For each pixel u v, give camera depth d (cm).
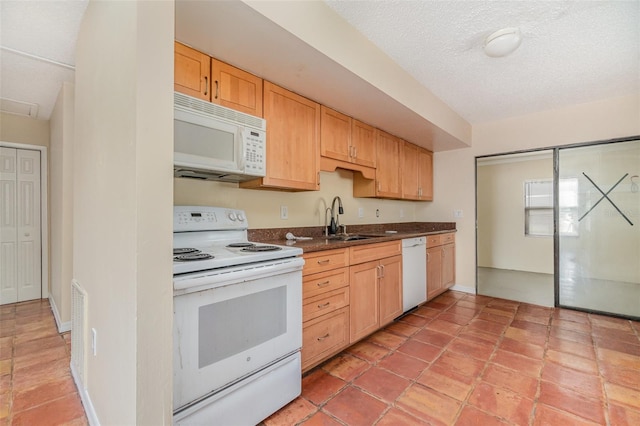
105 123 126
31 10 161
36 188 348
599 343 236
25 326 266
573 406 159
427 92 278
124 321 106
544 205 500
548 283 434
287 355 162
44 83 252
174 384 115
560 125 326
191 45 159
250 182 210
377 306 250
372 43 203
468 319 289
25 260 343
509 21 180
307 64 179
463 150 396
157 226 101
